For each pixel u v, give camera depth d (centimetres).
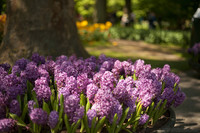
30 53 538
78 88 240
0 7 748
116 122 212
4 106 216
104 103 208
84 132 221
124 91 223
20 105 220
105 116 209
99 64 347
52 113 201
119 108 211
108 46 1280
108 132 229
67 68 277
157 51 1212
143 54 1071
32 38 544
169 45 1501
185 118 428
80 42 641
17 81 240
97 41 1384
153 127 254
